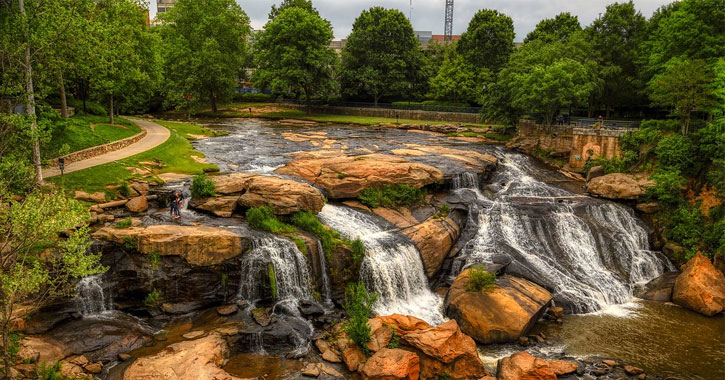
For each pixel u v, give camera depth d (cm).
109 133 4794
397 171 3916
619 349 2527
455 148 5559
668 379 2245
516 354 2311
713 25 4762
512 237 3625
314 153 4809
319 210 3331
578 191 4491
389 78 9069
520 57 6650
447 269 3328
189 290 2616
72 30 2881
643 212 4081
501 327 2569
